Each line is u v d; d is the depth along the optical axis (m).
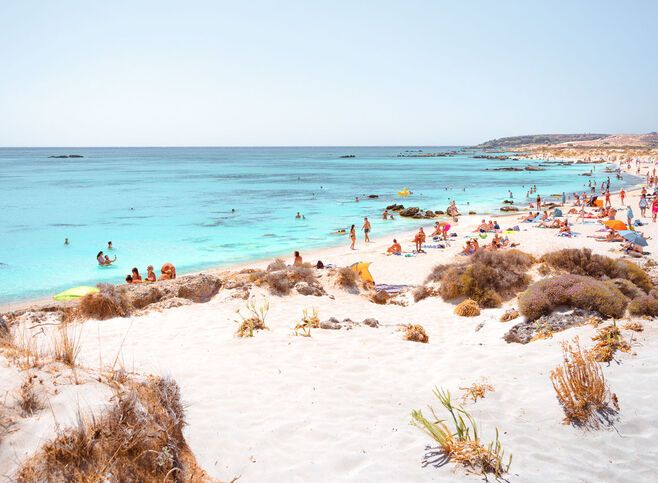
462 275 13.34
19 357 4.26
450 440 4.79
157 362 7.38
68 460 3.21
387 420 5.51
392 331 9.48
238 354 7.81
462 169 108.25
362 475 4.40
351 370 7.16
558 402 5.67
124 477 3.37
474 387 6.23
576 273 13.44
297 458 4.70
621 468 4.48
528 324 9.10
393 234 31.95
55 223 35.03
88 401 3.77
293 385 6.50
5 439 3.18
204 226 34.22
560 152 163.12
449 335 10.24
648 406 5.36
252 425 5.33
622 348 6.77
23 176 87.44
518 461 4.61
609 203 39.97
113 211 41.28
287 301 12.85
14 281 20.12
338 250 26.58
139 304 12.01
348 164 137.75
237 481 4.27
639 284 12.60
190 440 4.82
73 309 11.05
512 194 55.72
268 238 30.05
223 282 14.15
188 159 183.88
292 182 73.56
